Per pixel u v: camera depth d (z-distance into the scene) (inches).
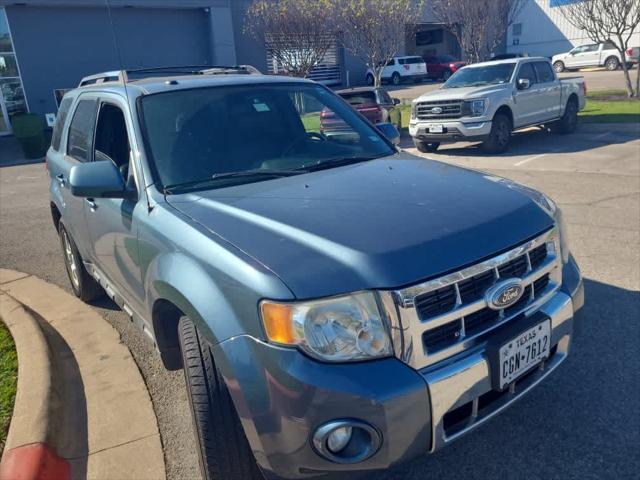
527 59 493.0
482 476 103.7
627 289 175.5
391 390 79.6
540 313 98.3
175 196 113.7
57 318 186.2
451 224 92.7
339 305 80.4
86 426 128.0
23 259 260.8
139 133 123.9
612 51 1311.5
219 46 1007.6
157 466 113.7
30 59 863.7
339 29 803.4
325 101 155.6
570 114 530.6
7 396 131.0
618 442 109.2
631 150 419.8
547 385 128.4
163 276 99.1
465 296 87.7
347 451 80.9
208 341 88.0
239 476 91.7
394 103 625.9
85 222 154.3
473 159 449.1
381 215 95.8
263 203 104.7
